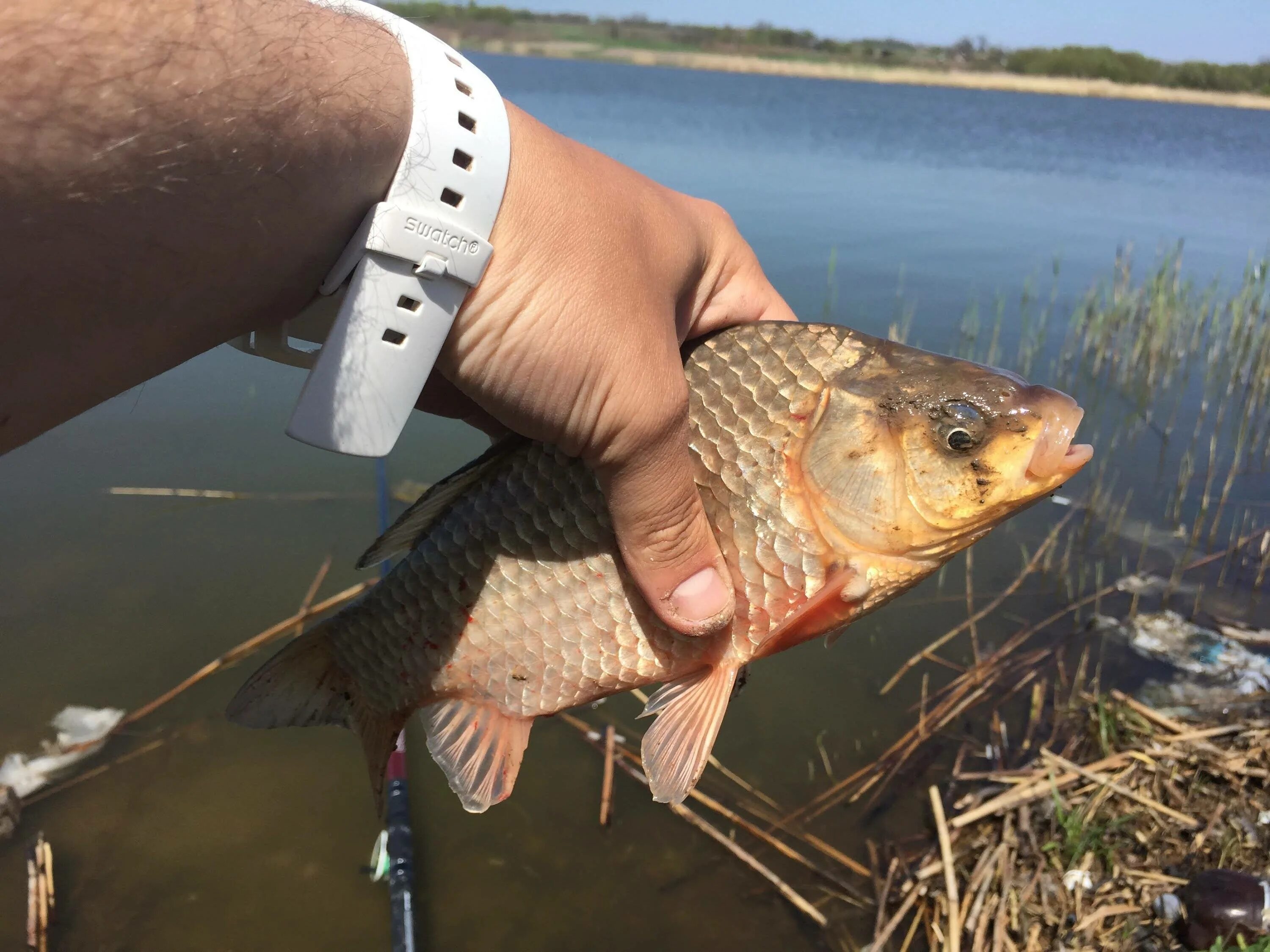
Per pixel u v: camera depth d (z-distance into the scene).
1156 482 0.70
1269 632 0.54
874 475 0.21
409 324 0.15
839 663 0.52
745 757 0.45
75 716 0.44
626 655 0.22
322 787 0.42
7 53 0.11
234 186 0.13
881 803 0.43
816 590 0.22
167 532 0.56
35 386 0.13
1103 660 0.52
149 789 0.41
